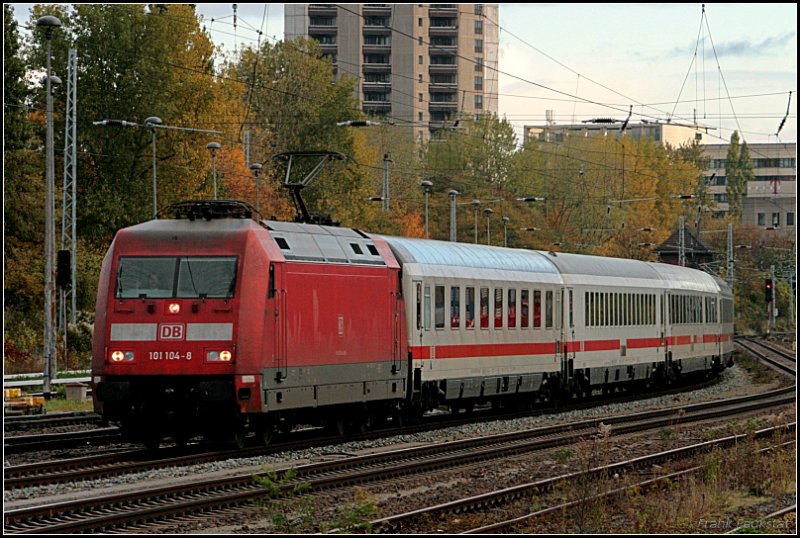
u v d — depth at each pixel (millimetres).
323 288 29734
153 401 27328
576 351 45656
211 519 19250
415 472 25859
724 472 25875
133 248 27734
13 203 69250
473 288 38000
